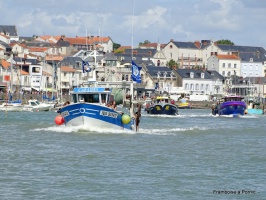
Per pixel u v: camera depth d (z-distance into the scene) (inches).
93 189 4301.2
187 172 4921.3
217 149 6382.9
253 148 6535.4
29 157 5497.1
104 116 7288.4
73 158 5477.4
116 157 5590.6
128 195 4160.9
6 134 7372.1
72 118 7416.3
